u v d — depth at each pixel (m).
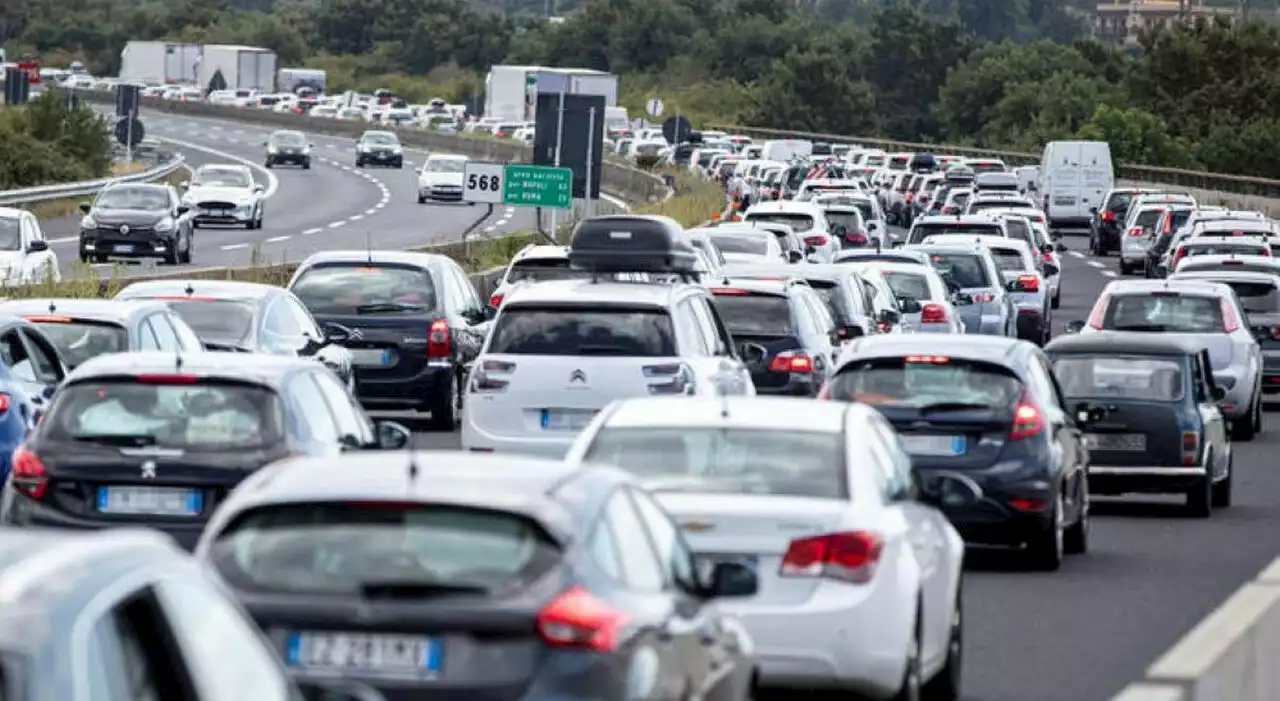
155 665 13.80
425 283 72.06
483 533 21.36
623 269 69.31
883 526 29.67
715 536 29.20
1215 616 26.75
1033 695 33.78
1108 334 61.06
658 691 21.61
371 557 21.36
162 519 36.53
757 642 28.86
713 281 67.56
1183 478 58.16
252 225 178.88
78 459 36.66
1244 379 79.00
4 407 47.66
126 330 53.75
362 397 71.06
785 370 65.69
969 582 45.97
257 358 39.25
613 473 23.69
